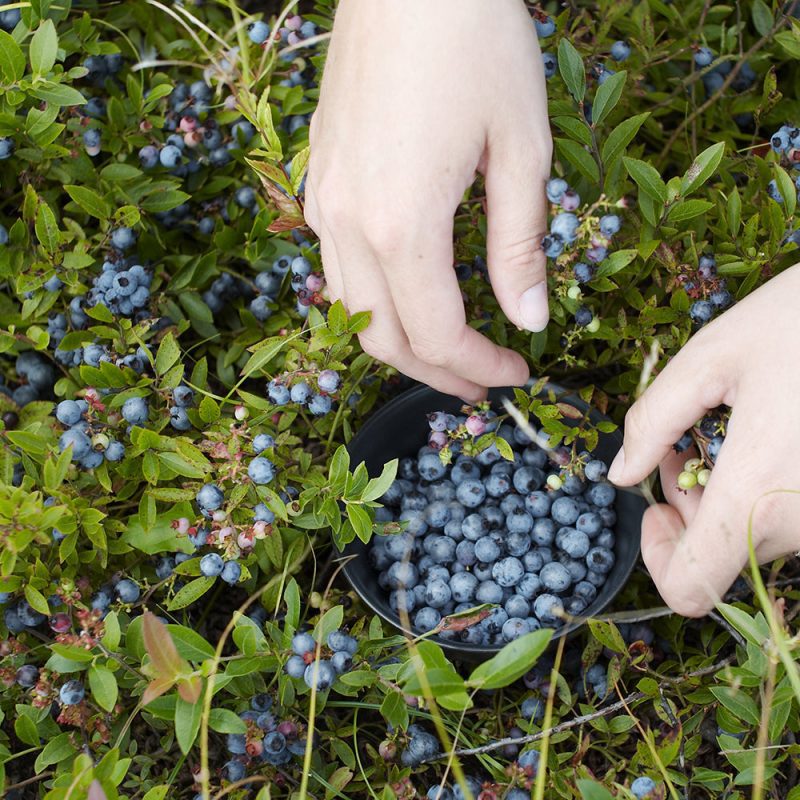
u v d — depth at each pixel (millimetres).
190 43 795
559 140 681
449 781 670
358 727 698
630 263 710
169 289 753
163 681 617
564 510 692
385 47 626
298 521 681
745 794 680
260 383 775
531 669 692
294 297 765
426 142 620
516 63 631
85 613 644
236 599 742
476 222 715
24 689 689
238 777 667
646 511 683
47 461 656
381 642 664
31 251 743
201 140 761
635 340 725
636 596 708
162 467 685
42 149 738
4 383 773
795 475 614
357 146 628
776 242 690
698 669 677
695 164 667
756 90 798
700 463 660
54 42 705
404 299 640
